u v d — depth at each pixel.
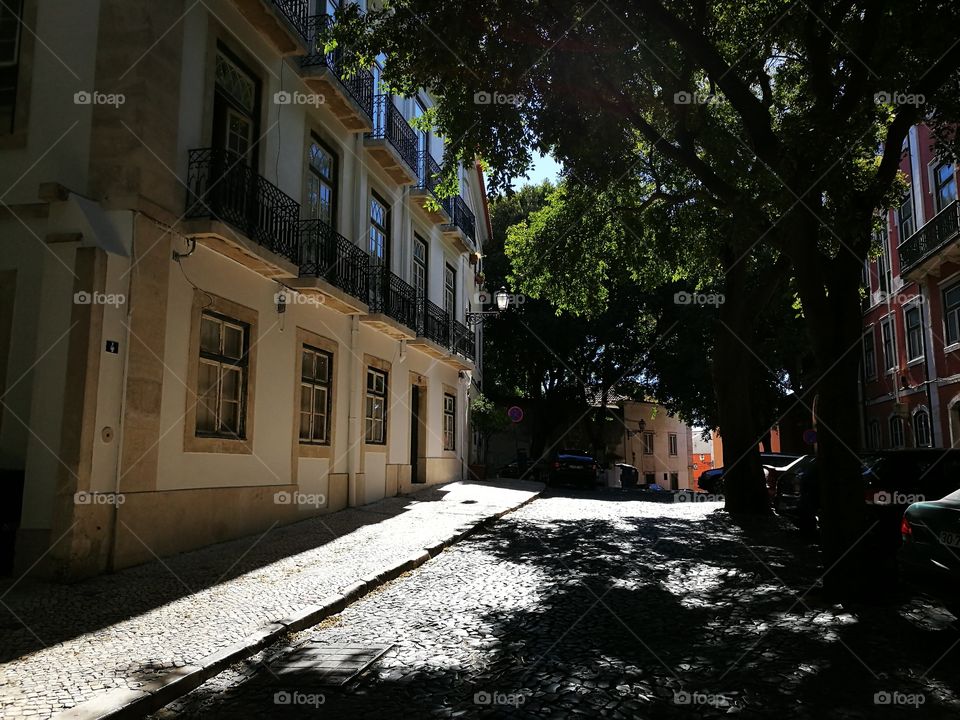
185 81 8.82
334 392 13.00
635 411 45.62
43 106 8.20
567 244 15.13
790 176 7.37
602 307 16.98
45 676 4.29
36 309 7.73
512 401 38.91
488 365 35.59
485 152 9.56
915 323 22.17
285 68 11.38
